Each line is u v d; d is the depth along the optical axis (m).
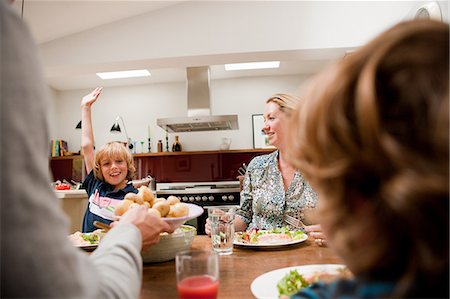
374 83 0.31
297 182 1.66
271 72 4.63
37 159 0.36
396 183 0.28
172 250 0.99
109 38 3.00
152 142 4.89
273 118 1.72
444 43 0.31
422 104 0.29
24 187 0.34
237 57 2.98
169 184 4.72
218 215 1.13
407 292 0.30
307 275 0.75
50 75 3.28
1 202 0.33
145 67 3.16
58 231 0.37
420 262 0.29
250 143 4.75
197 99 4.02
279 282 0.73
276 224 1.66
